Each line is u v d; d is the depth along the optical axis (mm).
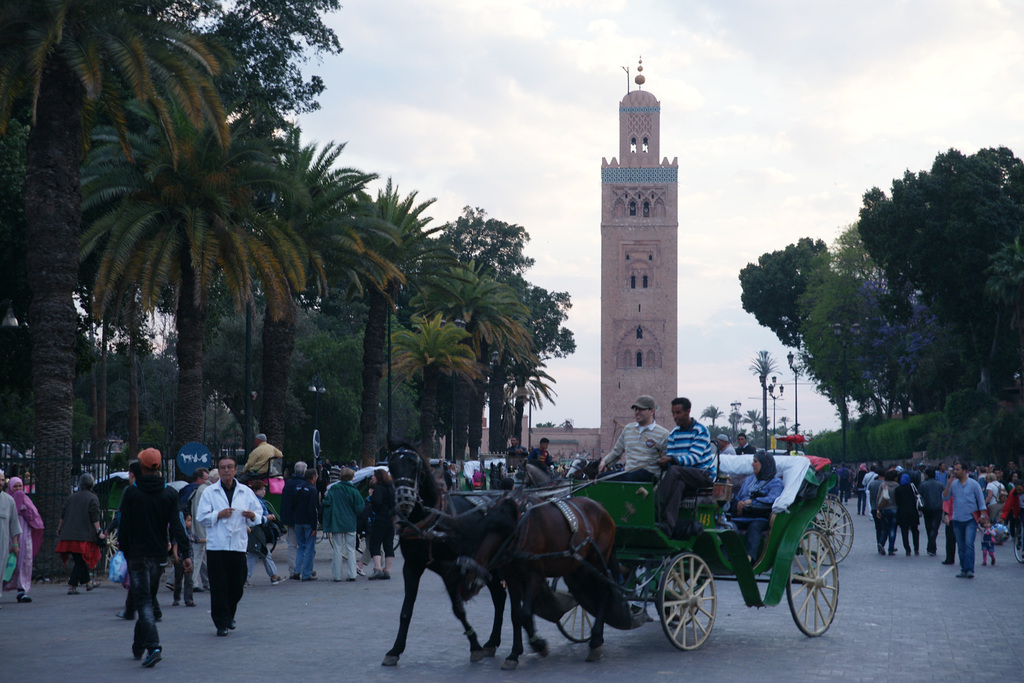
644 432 11648
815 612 11914
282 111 35750
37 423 19297
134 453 42688
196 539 16328
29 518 15562
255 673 9641
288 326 30188
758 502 12602
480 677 9453
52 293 19375
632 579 11352
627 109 110375
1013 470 37281
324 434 65500
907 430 70125
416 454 10320
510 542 9969
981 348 60938
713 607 11172
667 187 108750
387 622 13117
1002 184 58750
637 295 108000
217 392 63719
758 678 9266
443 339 48750
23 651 10898
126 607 13320
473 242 82375
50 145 19375
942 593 15984
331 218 29281
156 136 25000
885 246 61031
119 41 18703
